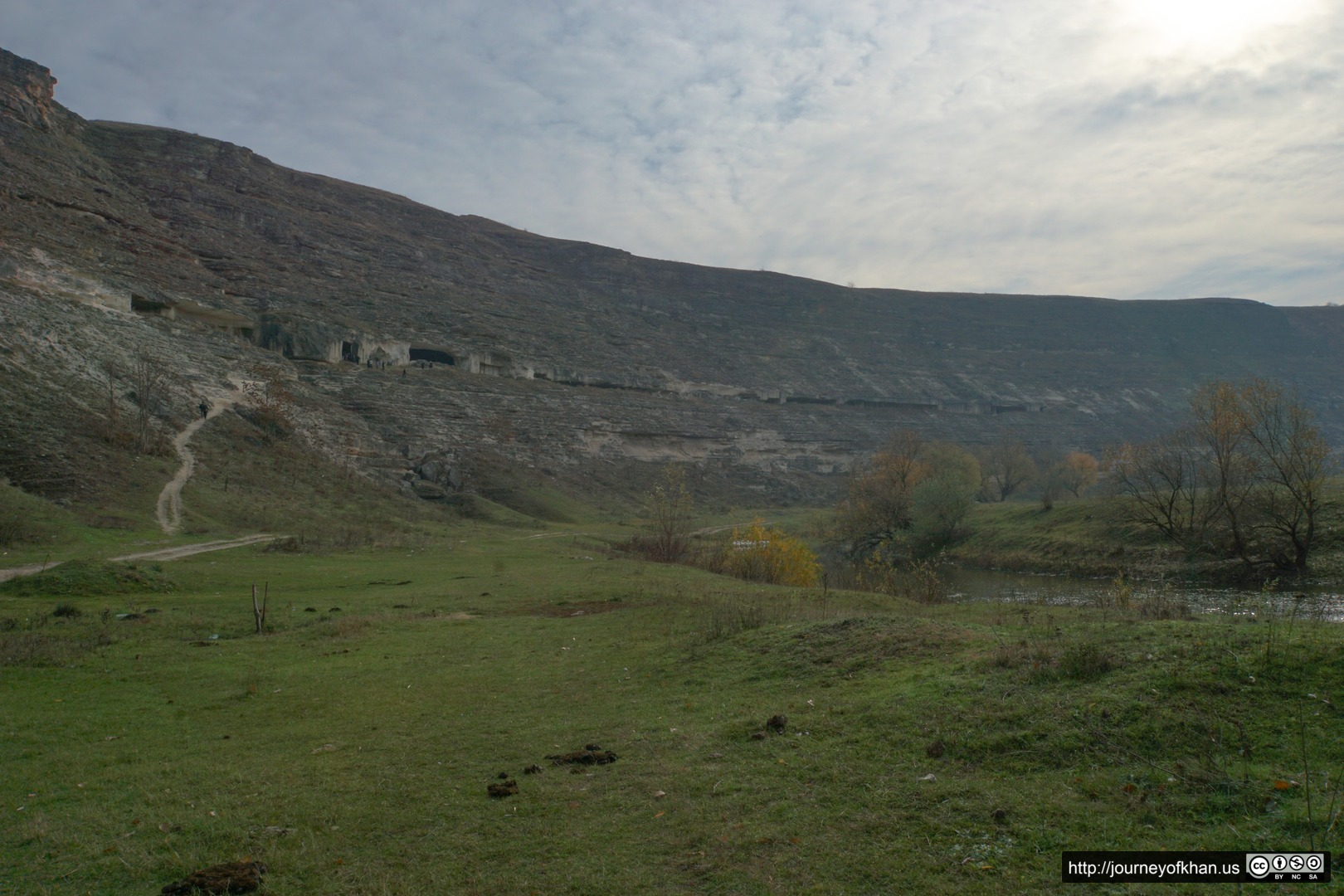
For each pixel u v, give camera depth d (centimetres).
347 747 1054
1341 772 610
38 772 982
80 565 2506
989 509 6594
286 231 11675
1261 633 884
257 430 6356
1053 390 17075
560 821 756
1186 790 639
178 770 981
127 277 7406
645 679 1302
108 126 11794
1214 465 4472
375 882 660
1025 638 1088
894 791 723
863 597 2342
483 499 7400
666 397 12850
